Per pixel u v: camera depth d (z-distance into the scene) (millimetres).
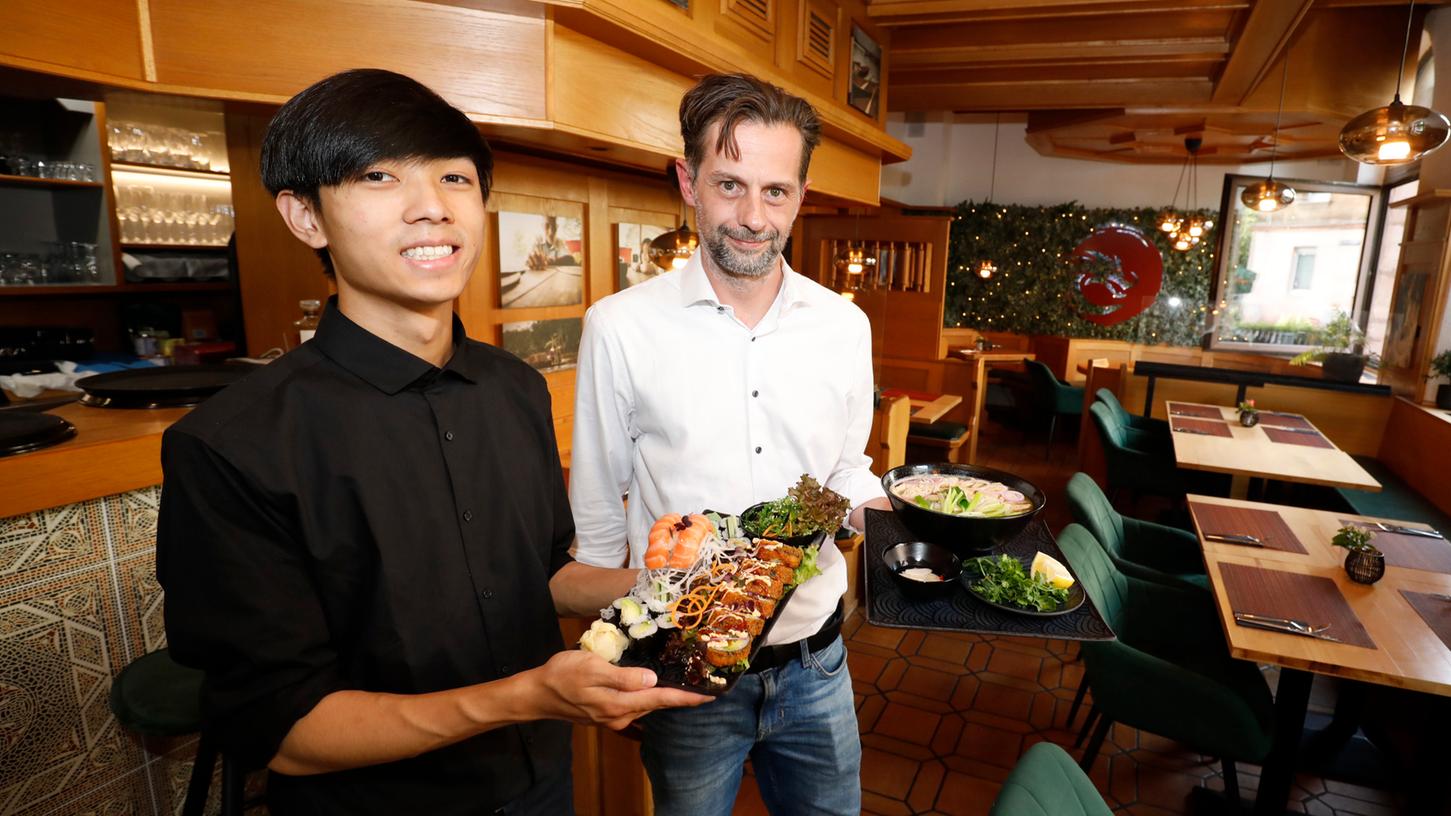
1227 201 6836
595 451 1417
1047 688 3008
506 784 971
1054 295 8805
